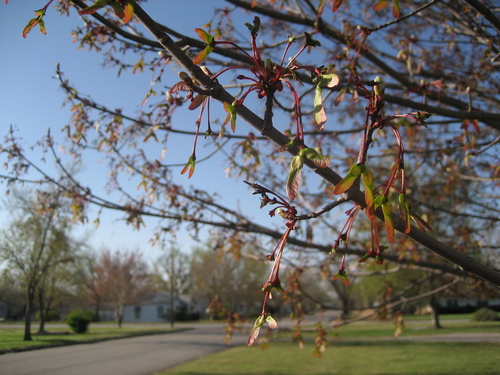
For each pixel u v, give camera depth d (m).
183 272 49.75
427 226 1.47
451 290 5.88
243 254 5.40
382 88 1.47
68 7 3.58
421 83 3.99
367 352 13.25
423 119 1.41
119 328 20.95
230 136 4.71
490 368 4.66
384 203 1.23
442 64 5.96
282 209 1.52
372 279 18.80
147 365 11.47
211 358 13.79
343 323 5.32
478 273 1.68
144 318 44.06
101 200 4.68
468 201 6.23
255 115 1.54
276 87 1.54
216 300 6.00
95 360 9.50
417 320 30.88
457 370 5.02
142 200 5.01
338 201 1.51
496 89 5.43
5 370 2.91
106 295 18.17
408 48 4.67
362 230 5.86
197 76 1.52
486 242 6.04
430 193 6.35
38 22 1.66
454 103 4.18
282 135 1.54
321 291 33.62
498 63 4.51
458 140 4.91
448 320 27.81
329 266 5.62
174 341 18.86
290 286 5.29
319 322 5.17
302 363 11.90
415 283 5.55
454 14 4.90
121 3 1.34
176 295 48.47
